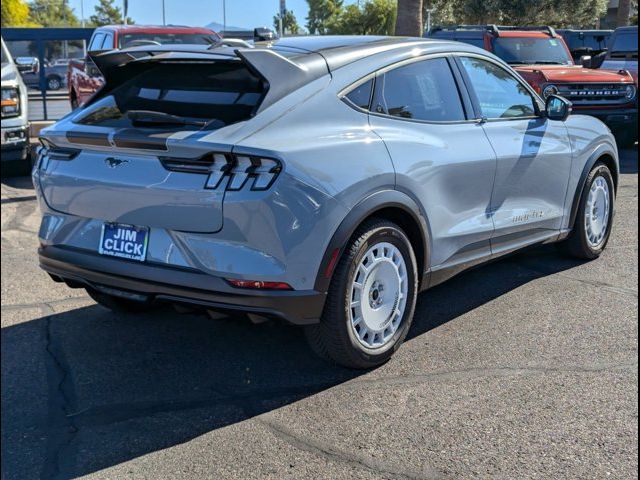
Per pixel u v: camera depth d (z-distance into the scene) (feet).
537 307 16.56
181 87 13.50
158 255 12.17
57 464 10.61
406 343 14.69
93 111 13.84
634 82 39.11
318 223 11.75
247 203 11.28
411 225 13.93
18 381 13.25
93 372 13.64
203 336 15.31
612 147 20.13
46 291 18.34
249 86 12.76
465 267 15.60
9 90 32.40
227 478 10.16
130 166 12.30
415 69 14.73
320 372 13.47
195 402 12.41
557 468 10.21
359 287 12.75
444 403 12.14
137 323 16.07
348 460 10.53
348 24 135.23
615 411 11.75
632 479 9.92
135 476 10.28
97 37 44.34
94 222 13.05
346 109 13.08
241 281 11.51
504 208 16.42
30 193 31.17
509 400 12.20
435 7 98.12
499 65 17.17
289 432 11.35
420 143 13.97
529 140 16.98
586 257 19.93
